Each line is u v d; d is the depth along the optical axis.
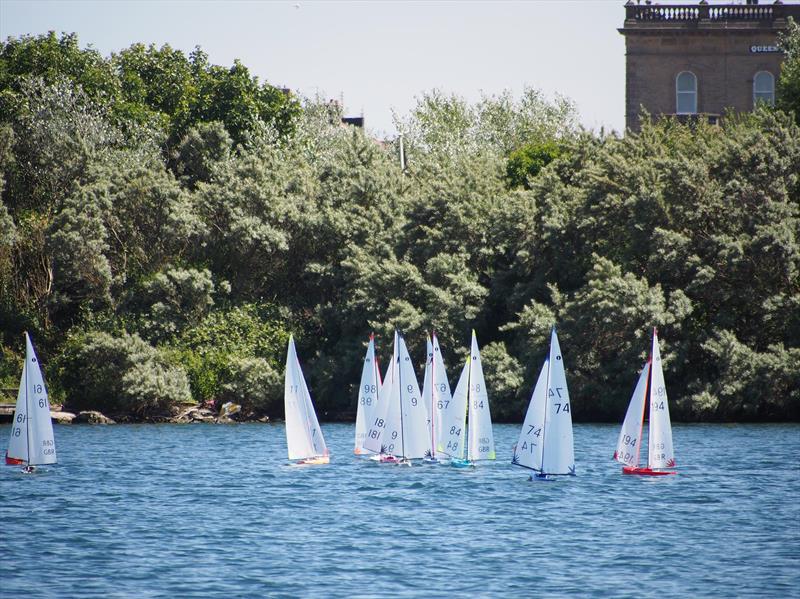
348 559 79.62
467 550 82.25
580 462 128.12
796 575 74.19
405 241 198.50
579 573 75.12
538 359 174.38
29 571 76.06
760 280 172.38
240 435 169.75
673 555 79.94
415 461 132.38
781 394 168.12
